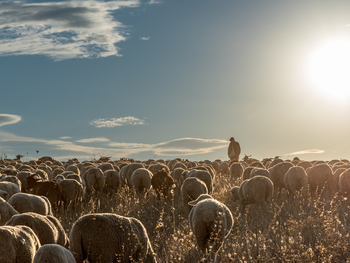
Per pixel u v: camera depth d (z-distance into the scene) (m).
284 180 16.42
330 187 16.20
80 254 5.97
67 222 10.84
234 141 28.56
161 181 15.17
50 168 23.36
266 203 12.95
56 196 12.45
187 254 7.29
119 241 6.16
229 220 7.94
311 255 6.87
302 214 10.29
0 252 5.49
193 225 7.64
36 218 6.98
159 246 8.22
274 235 8.84
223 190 16.27
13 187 11.85
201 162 31.06
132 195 15.52
